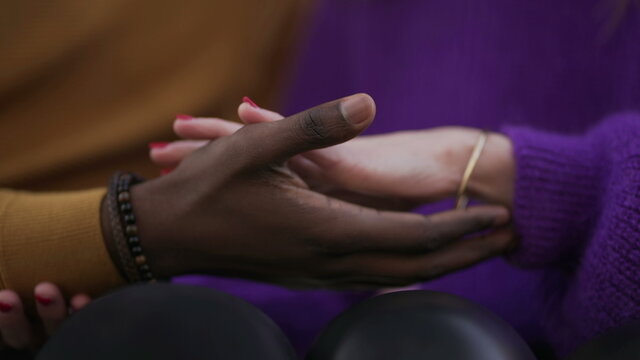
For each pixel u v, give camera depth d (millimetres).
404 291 508
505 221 632
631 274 563
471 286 751
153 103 804
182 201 574
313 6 1069
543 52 1055
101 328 469
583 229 633
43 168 772
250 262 593
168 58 810
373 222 587
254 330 474
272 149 547
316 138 539
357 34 1089
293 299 743
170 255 587
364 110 529
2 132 774
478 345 476
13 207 593
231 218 573
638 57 1020
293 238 581
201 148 584
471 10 1117
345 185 643
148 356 462
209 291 489
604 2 1093
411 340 476
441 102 1009
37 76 771
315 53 1061
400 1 1130
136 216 579
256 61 860
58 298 583
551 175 632
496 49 1056
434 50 1063
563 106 993
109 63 792
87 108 792
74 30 769
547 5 1117
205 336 467
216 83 827
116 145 785
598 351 480
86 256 583
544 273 672
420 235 598
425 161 649
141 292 483
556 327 649
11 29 758
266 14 848
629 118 628
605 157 628
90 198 594
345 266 603
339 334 486
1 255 579
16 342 616
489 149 650
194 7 809
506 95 1006
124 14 786
